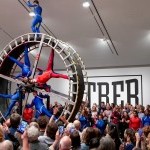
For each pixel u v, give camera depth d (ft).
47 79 25.21
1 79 29.48
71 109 24.47
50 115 24.94
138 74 61.36
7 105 29.86
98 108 51.08
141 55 54.39
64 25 44.14
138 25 42.47
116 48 51.52
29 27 44.42
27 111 27.66
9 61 28.48
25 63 26.89
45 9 39.40
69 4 37.65
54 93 25.27
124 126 42.75
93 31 45.55
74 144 15.44
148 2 35.88
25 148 13.10
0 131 12.91
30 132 13.89
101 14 39.63
